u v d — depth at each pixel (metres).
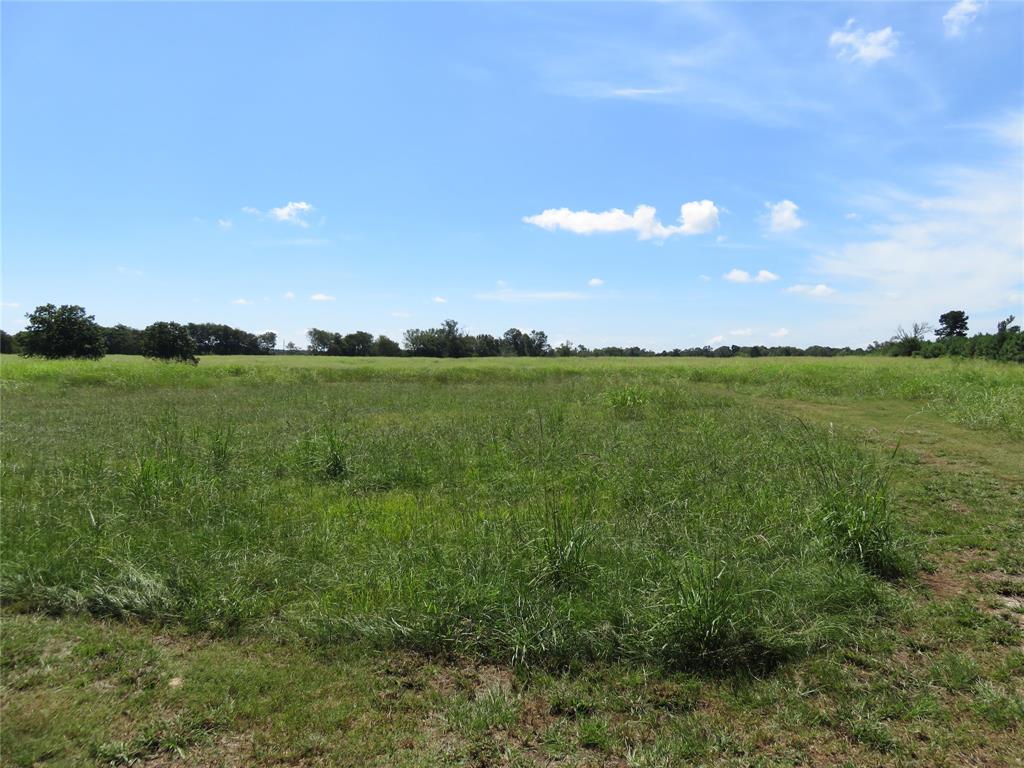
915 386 16.52
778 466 6.95
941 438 9.79
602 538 4.40
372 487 6.51
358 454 7.51
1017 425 10.29
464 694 2.87
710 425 9.82
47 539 4.34
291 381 23.09
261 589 3.91
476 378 25.06
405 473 6.82
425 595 3.57
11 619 3.44
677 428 9.99
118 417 11.63
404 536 4.73
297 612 3.58
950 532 5.13
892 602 3.70
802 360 33.44
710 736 2.57
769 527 4.86
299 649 3.25
